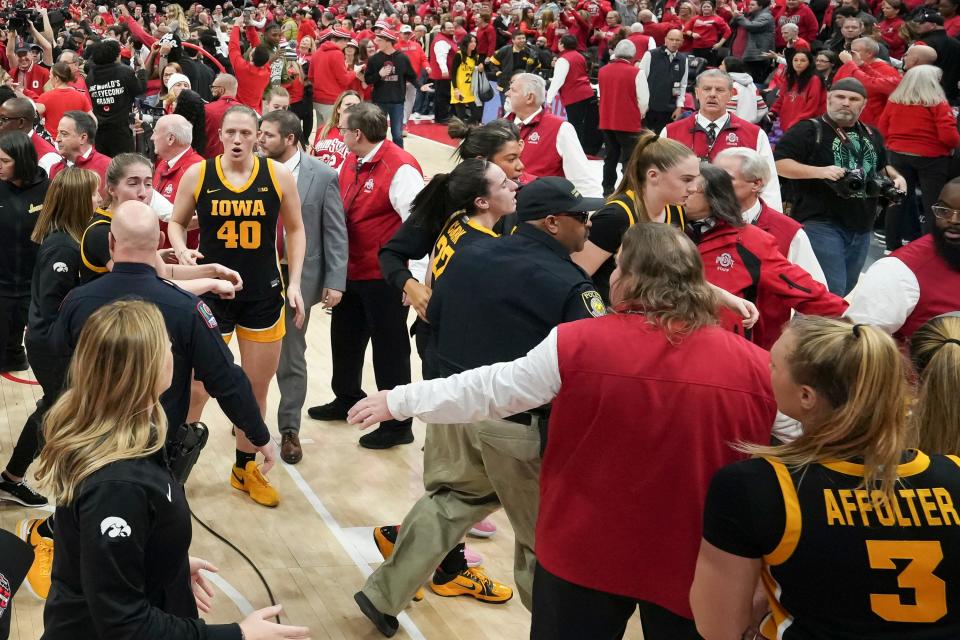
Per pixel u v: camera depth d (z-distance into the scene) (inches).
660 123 447.2
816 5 617.9
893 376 71.2
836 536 70.1
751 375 89.2
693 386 88.2
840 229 213.5
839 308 144.3
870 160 212.7
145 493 80.7
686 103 442.6
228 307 170.7
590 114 515.2
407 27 618.5
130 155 156.5
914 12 532.1
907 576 69.6
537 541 98.1
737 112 370.3
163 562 84.2
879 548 69.7
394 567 133.3
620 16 640.4
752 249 144.9
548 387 92.4
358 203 193.5
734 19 563.5
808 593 71.1
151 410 85.0
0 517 166.1
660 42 586.2
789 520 70.8
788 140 212.5
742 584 74.2
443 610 146.5
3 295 195.6
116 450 81.4
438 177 150.8
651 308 90.0
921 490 71.0
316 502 179.2
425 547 131.6
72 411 84.0
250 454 179.2
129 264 121.2
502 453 118.3
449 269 117.1
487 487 131.7
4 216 191.2
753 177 162.4
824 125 210.7
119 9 882.8
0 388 226.4
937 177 307.9
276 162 172.1
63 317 121.6
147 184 156.6
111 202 156.9
